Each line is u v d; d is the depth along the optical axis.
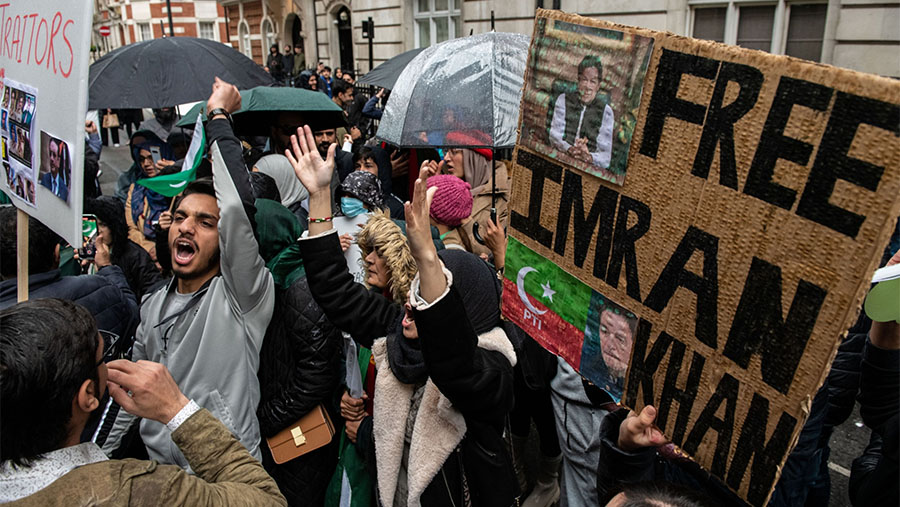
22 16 1.70
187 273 2.14
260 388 2.38
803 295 0.93
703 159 1.05
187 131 5.01
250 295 2.16
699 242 1.07
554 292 1.40
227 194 2.06
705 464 1.11
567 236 1.34
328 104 4.05
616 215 1.22
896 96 0.81
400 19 15.35
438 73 3.05
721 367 1.06
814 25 7.15
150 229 4.52
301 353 2.25
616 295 1.24
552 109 1.34
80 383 1.15
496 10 11.27
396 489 1.94
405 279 2.07
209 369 2.10
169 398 1.34
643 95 1.13
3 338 1.08
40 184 1.67
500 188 4.00
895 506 1.33
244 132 4.42
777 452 0.99
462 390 1.57
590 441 2.29
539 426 2.88
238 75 4.98
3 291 2.23
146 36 36.16
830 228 0.89
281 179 3.41
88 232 3.81
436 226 2.81
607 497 1.40
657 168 1.13
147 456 2.33
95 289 2.38
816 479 1.71
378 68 7.05
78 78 1.45
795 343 0.95
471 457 1.76
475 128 2.95
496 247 2.58
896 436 1.32
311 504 2.43
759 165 0.97
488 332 1.79
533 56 1.38
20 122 1.75
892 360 1.56
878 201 0.83
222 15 36.69
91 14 1.43
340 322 2.06
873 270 0.85
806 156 0.91
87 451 1.17
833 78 0.87
